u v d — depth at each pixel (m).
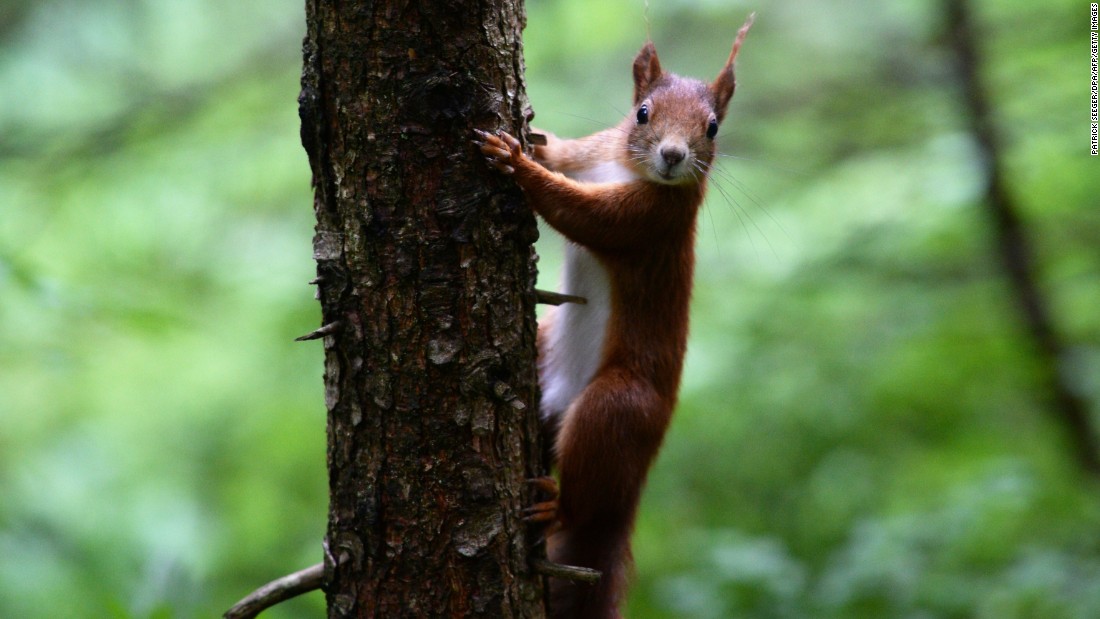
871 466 11.66
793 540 11.27
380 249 4.84
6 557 11.43
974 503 9.80
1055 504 10.81
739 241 12.70
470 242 4.90
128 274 12.07
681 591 9.49
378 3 4.77
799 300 12.07
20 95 12.40
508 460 5.02
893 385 11.78
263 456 12.38
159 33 13.03
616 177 7.02
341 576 5.00
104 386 12.71
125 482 12.48
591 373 6.95
